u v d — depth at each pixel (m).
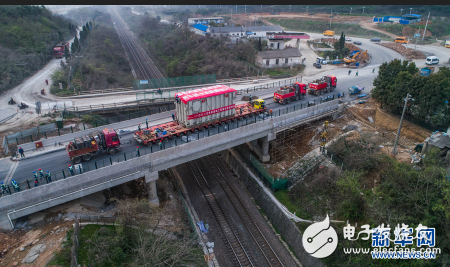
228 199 39.12
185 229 32.91
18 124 46.25
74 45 93.62
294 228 32.06
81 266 24.05
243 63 85.75
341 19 141.50
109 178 30.58
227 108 40.75
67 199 28.64
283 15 168.50
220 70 80.50
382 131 45.81
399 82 46.41
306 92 57.91
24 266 23.19
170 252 27.59
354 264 25.59
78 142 31.44
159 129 37.19
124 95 62.88
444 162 31.28
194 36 104.38
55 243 25.45
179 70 85.56
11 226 26.53
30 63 74.44
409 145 41.06
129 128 44.12
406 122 44.97
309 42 110.12
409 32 109.62
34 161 33.69
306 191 36.78
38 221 28.08
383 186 29.27
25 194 26.25
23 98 58.72
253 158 43.78
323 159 40.50
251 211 37.38
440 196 25.94
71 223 28.03
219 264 29.47
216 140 37.31
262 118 43.66
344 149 38.97
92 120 48.03
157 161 33.28
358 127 47.47
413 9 136.75
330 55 92.81
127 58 107.06
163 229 31.70
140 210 31.81
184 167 45.62
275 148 46.19
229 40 96.94
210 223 34.88
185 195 39.50
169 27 136.50
